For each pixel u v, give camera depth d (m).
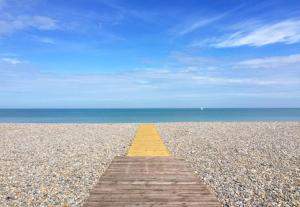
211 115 81.69
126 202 6.85
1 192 8.49
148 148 15.08
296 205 7.47
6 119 62.09
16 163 12.30
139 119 59.69
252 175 10.32
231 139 19.25
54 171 10.91
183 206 6.62
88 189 8.78
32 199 7.92
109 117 71.94
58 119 61.66
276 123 32.38
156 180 8.68
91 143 17.70
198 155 13.77
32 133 23.38
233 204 7.55
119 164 10.88
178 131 23.62
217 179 9.80
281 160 12.87
